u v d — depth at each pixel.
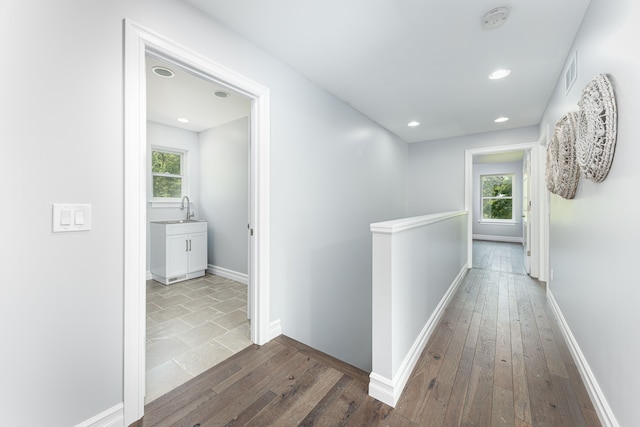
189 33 1.60
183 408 1.44
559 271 2.51
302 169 2.52
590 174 1.48
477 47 2.08
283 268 2.31
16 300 1.05
